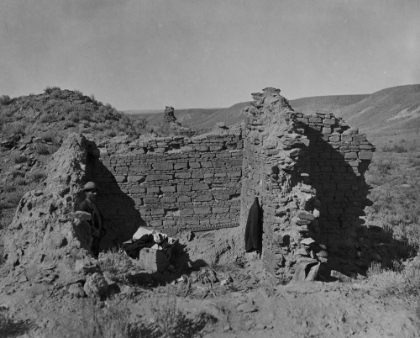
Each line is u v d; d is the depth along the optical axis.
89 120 31.39
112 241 18.78
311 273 13.48
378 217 23.89
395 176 37.41
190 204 19.44
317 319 9.77
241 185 19.47
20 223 13.08
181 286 14.32
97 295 10.27
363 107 117.06
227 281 15.13
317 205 15.27
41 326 8.95
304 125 17.19
